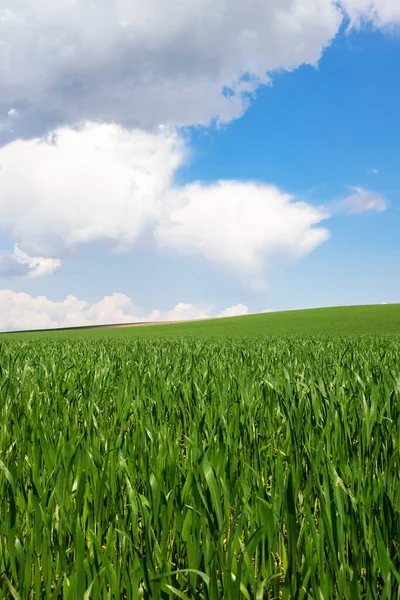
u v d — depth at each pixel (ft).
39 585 7.55
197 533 7.93
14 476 10.13
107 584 8.02
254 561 8.55
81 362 30.89
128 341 80.18
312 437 12.45
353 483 9.84
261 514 8.01
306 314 265.54
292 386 17.95
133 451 11.80
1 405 17.25
